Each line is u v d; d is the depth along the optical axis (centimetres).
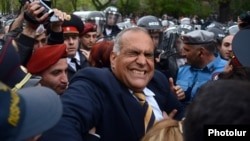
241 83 114
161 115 277
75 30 477
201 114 111
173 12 3103
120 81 262
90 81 253
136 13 3130
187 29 727
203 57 445
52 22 354
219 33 623
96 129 249
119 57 262
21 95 143
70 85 256
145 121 259
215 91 112
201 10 3178
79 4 4016
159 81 293
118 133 252
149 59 263
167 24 1414
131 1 3089
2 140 130
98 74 256
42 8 313
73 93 247
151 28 576
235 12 3080
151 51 263
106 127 249
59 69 312
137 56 259
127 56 259
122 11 3086
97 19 897
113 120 251
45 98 148
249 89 111
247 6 3069
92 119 243
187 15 3086
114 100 251
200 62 446
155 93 288
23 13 322
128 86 262
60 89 316
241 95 109
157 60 517
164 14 2906
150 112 262
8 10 2894
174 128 184
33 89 151
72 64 480
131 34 262
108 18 942
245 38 267
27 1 314
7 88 135
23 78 214
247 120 107
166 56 521
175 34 709
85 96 245
